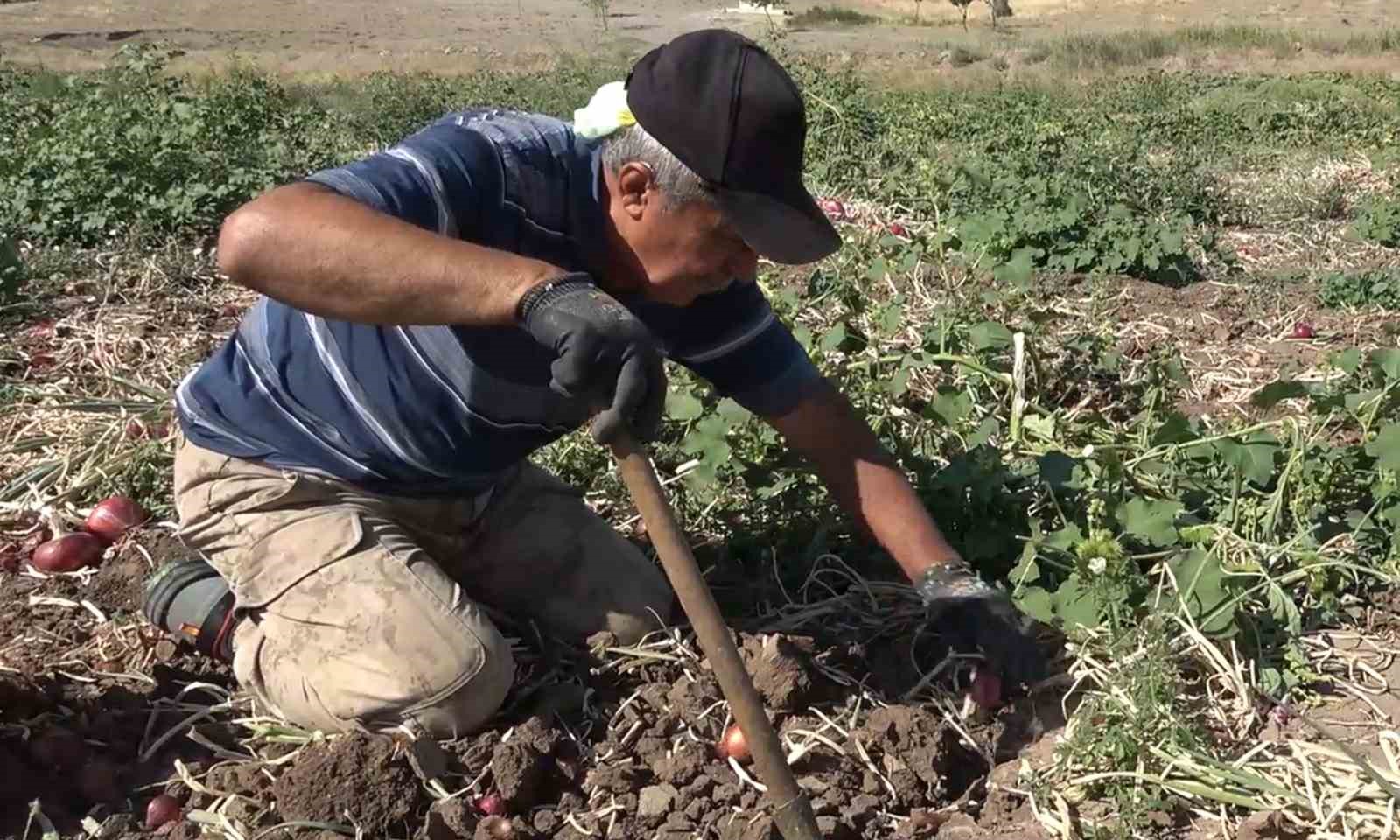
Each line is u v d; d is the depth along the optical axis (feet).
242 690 10.68
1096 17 143.43
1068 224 25.63
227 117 37.09
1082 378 17.03
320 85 64.08
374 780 9.20
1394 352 13.98
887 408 14.46
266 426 10.18
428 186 8.73
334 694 9.75
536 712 10.18
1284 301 23.59
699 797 9.50
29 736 9.93
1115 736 9.73
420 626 9.71
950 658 10.69
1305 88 68.44
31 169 25.76
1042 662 10.82
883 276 19.30
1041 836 9.34
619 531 12.92
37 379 17.31
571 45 102.47
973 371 15.78
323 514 10.18
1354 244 30.25
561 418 10.19
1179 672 10.64
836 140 40.83
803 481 12.97
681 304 9.39
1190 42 100.27
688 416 13.39
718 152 8.30
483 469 10.49
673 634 11.00
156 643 11.25
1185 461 13.57
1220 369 19.11
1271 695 10.74
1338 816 9.36
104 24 114.62
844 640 11.29
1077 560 11.44
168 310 20.13
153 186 25.40
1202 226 32.24
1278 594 11.53
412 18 127.13
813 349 15.15
